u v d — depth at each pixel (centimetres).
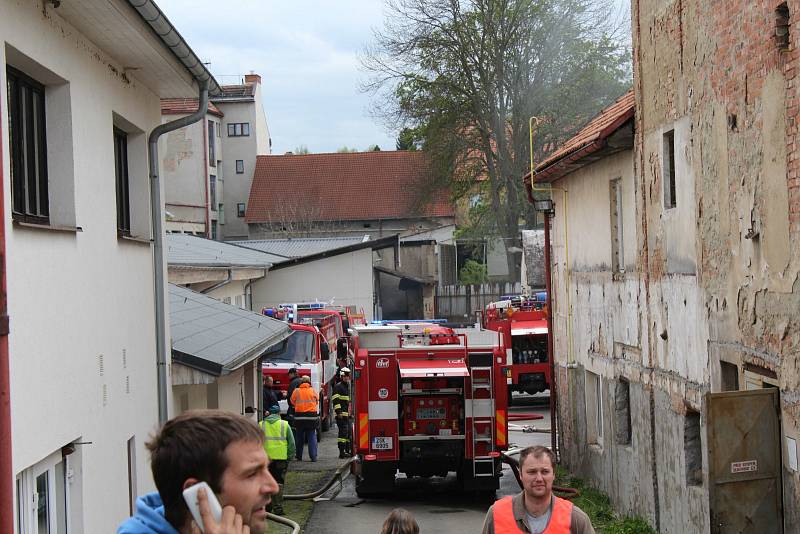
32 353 729
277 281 4309
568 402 2027
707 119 1144
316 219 6844
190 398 1493
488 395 1798
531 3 4903
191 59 1124
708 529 1162
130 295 1112
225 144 7106
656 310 1387
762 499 952
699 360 1196
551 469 664
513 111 5047
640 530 1419
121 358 1051
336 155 7188
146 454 1162
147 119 1234
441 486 2020
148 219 1235
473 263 6347
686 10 1215
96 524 916
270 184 7038
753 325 1003
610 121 1576
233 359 1359
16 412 684
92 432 909
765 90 955
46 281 774
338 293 4309
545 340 3189
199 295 2128
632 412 1538
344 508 1792
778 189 927
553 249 2156
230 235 7056
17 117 800
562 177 2041
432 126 5175
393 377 1794
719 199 1106
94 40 952
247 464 255
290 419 2398
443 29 5031
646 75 1411
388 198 6925
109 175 1018
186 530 254
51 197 869
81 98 909
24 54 743
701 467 1250
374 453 1792
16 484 720
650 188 1410
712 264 1138
